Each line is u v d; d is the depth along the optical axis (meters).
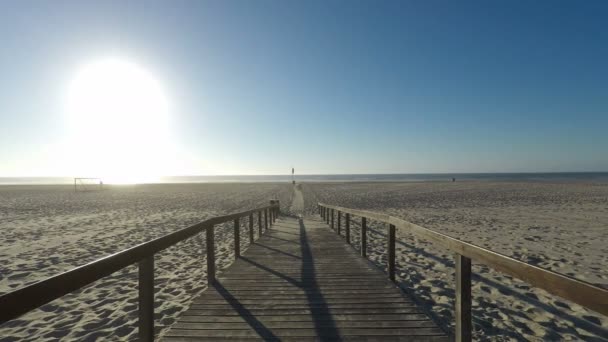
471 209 15.91
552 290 1.67
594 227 10.55
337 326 3.18
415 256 7.02
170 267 6.43
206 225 4.27
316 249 6.89
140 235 10.13
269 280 4.63
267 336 3.00
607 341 3.52
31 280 5.84
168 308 4.33
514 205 17.33
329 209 11.68
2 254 7.70
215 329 3.13
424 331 3.08
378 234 9.81
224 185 52.12
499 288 5.06
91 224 12.52
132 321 4.07
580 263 6.48
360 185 44.56
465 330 2.50
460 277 2.53
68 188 43.88
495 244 8.25
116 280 5.66
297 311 3.54
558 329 3.77
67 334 3.76
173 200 23.62
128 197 26.91
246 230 10.75
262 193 31.20
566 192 25.89
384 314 3.45
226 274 4.96
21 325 3.99
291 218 14.47
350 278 4.71
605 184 38.25
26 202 22.50
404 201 20.52
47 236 10.00
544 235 9.36
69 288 1.80
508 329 3.77
